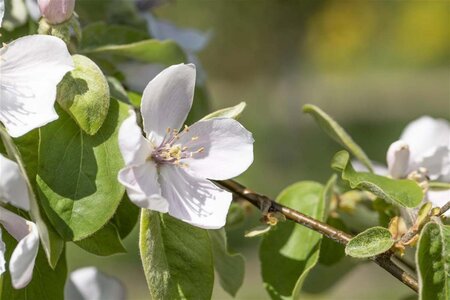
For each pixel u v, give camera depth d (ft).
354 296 5.80
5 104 1.38
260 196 1.52
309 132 9.82
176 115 1.43
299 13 9.50
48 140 1.40
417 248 1.39
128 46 1.64
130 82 1.71
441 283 1.39
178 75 1.42
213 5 9.05
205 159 1.44
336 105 12.89
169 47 1.66
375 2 13.76
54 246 1.37
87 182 1.40
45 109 1.37
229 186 1.53
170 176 1.43
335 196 1.75
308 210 1.65
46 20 1.47
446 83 14.38
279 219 1.51
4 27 1.66
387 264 1.45
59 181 1.39
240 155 1.44
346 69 13.91
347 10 12.99
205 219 1.42
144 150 1.40
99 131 1.41
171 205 1.42
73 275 1.73
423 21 14.89
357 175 1.53
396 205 1.56
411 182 1.53
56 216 1.38
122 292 1.75
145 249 1.40
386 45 14.47
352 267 1.84
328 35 12.78
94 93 1.40
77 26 1.49
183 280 1.42
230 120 1.44
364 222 1.75
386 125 11.74
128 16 1.81
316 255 1.56
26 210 1.38
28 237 1.33
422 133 1.76
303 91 11.86
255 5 9.30
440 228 1.40
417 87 14.06
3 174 1.30
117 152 1.40
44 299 1.45
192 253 1.43
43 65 1.40
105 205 1.39
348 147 1.62
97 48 1.65
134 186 1.38
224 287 1.61
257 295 5.56
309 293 1.86
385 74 14.47
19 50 1.40
